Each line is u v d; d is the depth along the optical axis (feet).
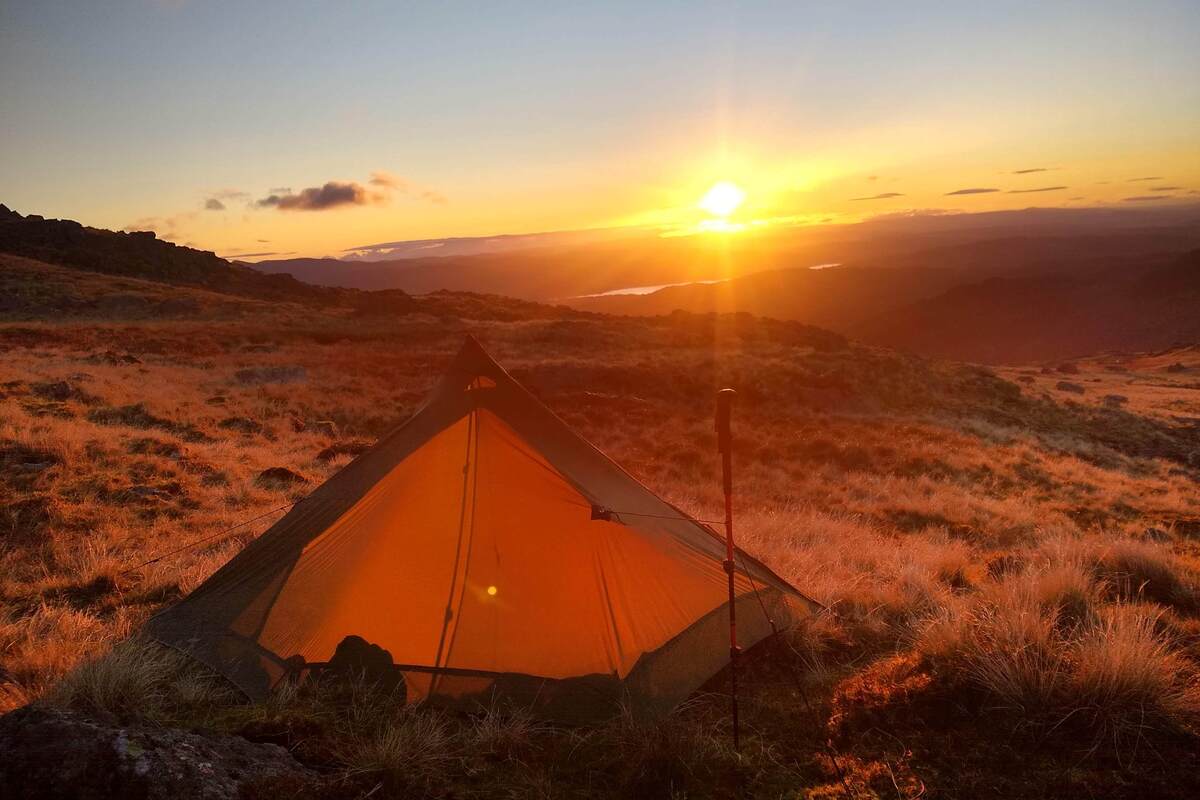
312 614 16.83
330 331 145.69
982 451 70.59
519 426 18.34
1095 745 12.48
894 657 17.04
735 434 67.97
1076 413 104.17
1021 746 12.76
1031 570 22.57
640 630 16.47
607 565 17.25
